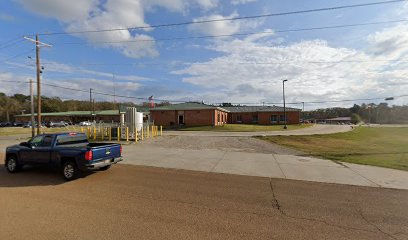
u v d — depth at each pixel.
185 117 43.38
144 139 22.91
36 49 25.11
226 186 7.78
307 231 4.65
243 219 5.18
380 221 5.16
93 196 6.67
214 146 18.48
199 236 4.38
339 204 6.21
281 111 55.97
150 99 49.53
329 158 13.54
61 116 82.56
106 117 76.75
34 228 4.64
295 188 7.63
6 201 6.23
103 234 4.41
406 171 10.27
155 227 4.73
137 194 6.86
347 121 99.56
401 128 44.62
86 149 8.41
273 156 13.95
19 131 42.41
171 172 9.80
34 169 10.45
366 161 12.59
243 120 58.12
